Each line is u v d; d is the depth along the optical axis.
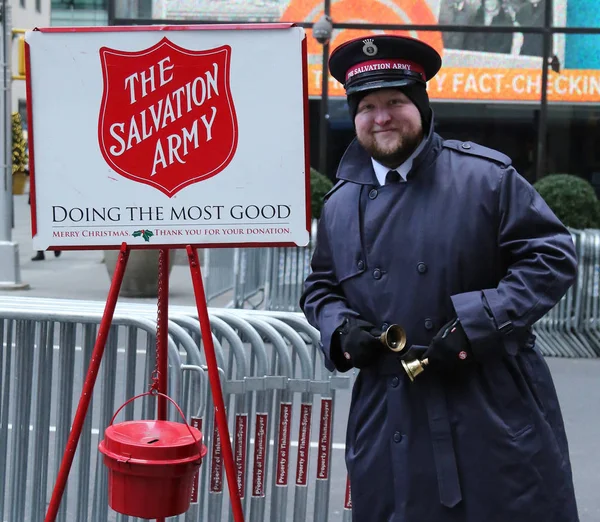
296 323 3.47
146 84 2.54
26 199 25.33
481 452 2.43
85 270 12.80
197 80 2.53
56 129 2.56
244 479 3.40
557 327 8.63
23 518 3.57
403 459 2.49
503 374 2.47
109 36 2.53
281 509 3.43
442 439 2.45
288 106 2.53
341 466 5.20
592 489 4.95
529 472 2.45
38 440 3.51
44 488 3.53
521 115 13.47
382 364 2.54
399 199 2.54
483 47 13.38
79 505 3.49
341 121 13.33
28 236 16.94
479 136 13.53
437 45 13.41
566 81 13.38
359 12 13.34
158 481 2.58
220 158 2.55
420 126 2.53
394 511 2.53
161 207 2.56
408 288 2.50
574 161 13.47
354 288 2.60
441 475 2.44
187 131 2.54
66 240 2.58
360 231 2.60
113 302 2.58
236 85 2.53
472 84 13.45
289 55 2.51
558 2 13.29
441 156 2.55
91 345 3.42
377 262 2.55
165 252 2.73
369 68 2.49
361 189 2.64
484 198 2.48
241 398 3.36
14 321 3.83
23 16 32.56
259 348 3.37
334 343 2.56
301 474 3.44
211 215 2.56
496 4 13.30
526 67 13.40
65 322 3.39
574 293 8.55
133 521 3.41
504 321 2.36
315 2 13.27
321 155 13.34
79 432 2.60
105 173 2.56
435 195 2.51
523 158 13.49
